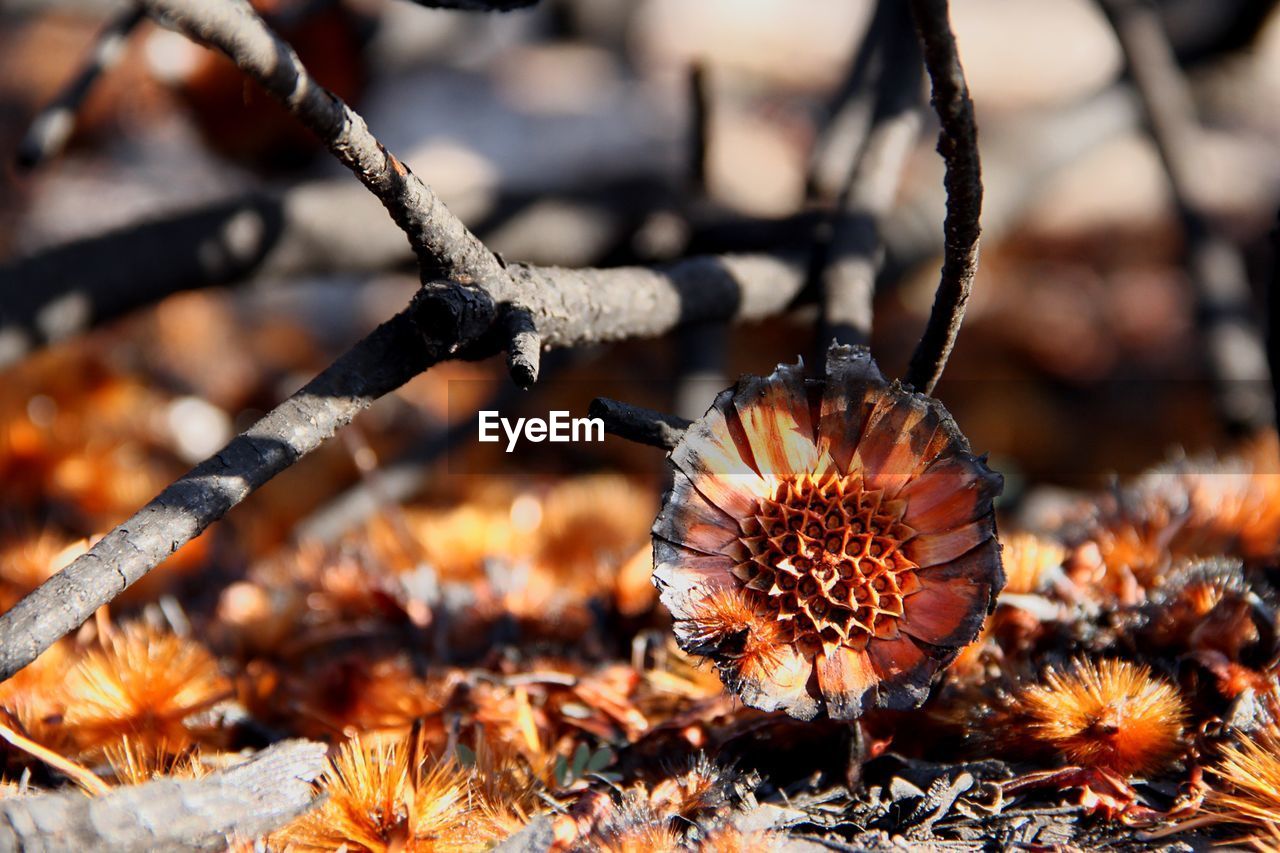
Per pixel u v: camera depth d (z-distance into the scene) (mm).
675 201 917
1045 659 586
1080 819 556
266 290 1421
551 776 573
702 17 2172
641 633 639
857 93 877
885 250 890
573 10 2156
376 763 552
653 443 537
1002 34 2168
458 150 1736
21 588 660
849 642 523
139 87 1250
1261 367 910
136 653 584
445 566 719
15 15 1486
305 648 650
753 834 542
